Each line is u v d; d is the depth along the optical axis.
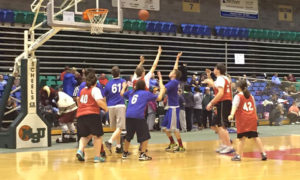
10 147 10.04
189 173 6.20
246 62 22.94
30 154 8.88
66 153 9.00
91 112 7.50
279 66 24.08
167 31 20.89
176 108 9.06
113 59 19.09
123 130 8.91
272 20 25.08
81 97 7.65
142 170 6.56
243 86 7.54
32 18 17.31
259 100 16.08
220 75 8.47
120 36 19.59
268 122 16.77
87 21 10.41
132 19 20.55
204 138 12.16
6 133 10.19
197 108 15.55
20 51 17.12
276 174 6.00
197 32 21.77
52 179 5.85
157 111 15.05
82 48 18.45
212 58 21.97
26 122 10.22
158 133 14.05
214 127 8.85
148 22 20.30
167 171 6.43
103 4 19.78
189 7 22.39
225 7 23.48
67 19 9.98
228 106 8.49
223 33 22.56
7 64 16.75
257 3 24.55
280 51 24.28
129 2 20.52
